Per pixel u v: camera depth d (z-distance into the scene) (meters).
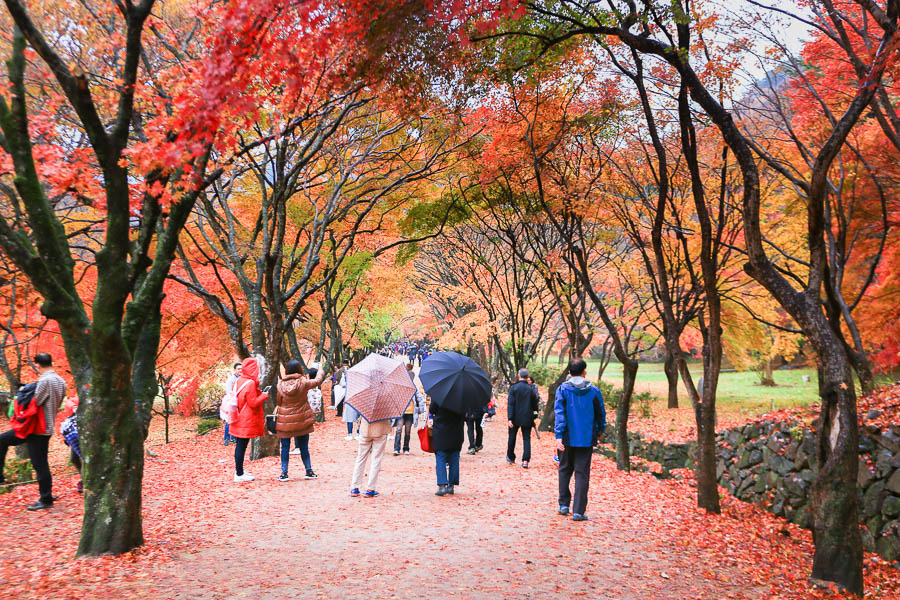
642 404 17.05
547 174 9.95
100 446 5.06
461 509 7.08
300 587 4.33
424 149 13.59
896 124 7.07
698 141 8.44
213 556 5.09
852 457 4.81
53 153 5.30
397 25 4.35
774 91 8.27
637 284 12.74
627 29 5.79
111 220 4.83
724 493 9.77
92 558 4.86
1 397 18.62
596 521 6.68
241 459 8.91
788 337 15.30
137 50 4.67
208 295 11.02
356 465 7.79
